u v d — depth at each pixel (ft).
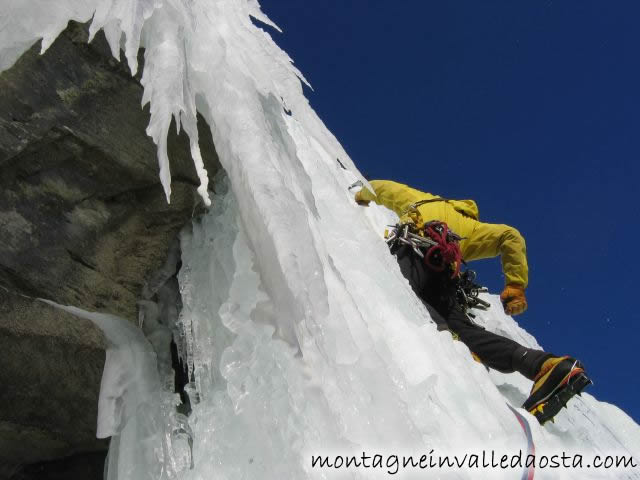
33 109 6.98
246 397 6.72
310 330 6.69
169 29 7.04
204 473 6.46
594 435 10.10
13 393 7.36
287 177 8.03
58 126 7.16
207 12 8.30
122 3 6.70
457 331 9.97
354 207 11.30
